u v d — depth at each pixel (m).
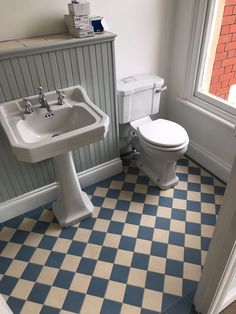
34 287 1.52
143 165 2.35
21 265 1.64
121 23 1.91
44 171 1.95
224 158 2.16
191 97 2.29
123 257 1.66
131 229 1.83
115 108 2.00
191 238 1.76
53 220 1.93
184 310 1.40
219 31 1.96
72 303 1.44
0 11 1.49
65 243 1.76
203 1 1.85
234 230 0.93
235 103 2.03
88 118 1.55
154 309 1.41
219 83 2.13
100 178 2.25
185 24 2.04
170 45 2.25
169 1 2.02
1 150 1.69
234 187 0.87
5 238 1.81
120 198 2.08
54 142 1.30
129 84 2.05
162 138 1.90
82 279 1.55
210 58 2.12
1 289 1.52
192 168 2.37
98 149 2.11
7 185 1.84
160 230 1.82
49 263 1.64
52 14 1.63
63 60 1.60
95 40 1.62
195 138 2.39
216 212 1.94
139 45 2.09
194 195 2.08
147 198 2.07
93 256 1.67
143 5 1.92
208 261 1.14
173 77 2.38
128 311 1.40
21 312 1.41
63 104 1.65
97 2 1.74
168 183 2.12
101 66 1.75
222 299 1.26
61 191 1.79
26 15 1.57
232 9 1.82
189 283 1.51
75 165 2.07
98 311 1.40
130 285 1.51
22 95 1.58
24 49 1.44
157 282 1.52
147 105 2.19
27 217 1.96
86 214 1.90
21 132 1.48
